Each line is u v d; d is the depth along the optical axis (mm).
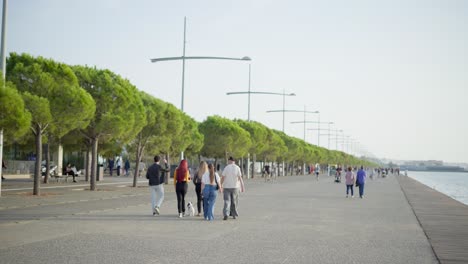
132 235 13195
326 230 15094
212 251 10984
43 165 53594
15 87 24984
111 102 31312
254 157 76062
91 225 15172
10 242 11734
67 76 26969
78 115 26734
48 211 19156
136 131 34188
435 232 15078
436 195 37500
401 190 45438
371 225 16703
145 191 33156
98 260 9711
